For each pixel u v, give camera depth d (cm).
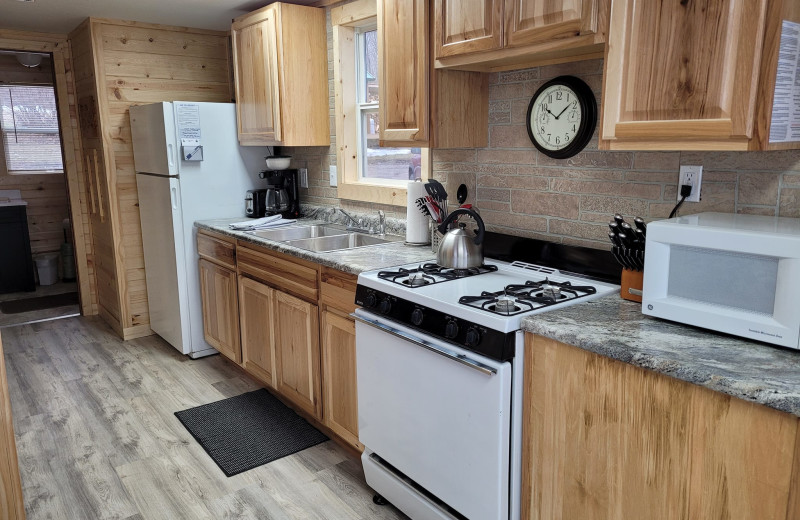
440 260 227
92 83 395
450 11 211
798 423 109
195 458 259
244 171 381
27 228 557
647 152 191
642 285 167
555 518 162
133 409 307
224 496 232
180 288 367
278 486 238
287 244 284
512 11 188
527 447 167
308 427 287
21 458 259
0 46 415
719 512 125
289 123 332
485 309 170
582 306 173
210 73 432
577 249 211
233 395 324
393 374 203
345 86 335
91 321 465
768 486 116
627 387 138
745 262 133
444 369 180
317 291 258
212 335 366
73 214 461
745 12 131
